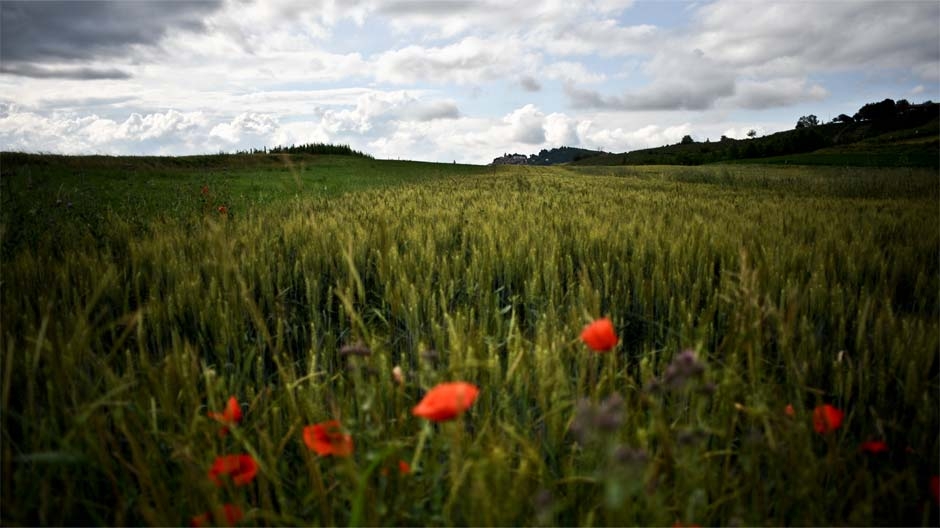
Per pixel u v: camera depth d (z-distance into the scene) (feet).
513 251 12.73
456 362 5.28
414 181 76.43
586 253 12.92
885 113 363.15
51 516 4.32
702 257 11.51
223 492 4.51
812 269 11.51
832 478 4.92
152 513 3.95
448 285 10.55
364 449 4.65
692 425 4.75
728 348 6.17
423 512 4.12
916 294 10.59
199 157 115.65
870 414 5.89
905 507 4.61
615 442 4.25
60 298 9.03
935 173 82.53
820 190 55.72
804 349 6.57
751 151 351.67
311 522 4.41
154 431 4.53
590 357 5.66
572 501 4.43
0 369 5.60
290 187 51.29
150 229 18.11
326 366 7.13
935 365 6.78
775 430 4.77
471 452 3.85
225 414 4.51
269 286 9.99
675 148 516.73
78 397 5.07
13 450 4.86
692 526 3.85
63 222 17.25
